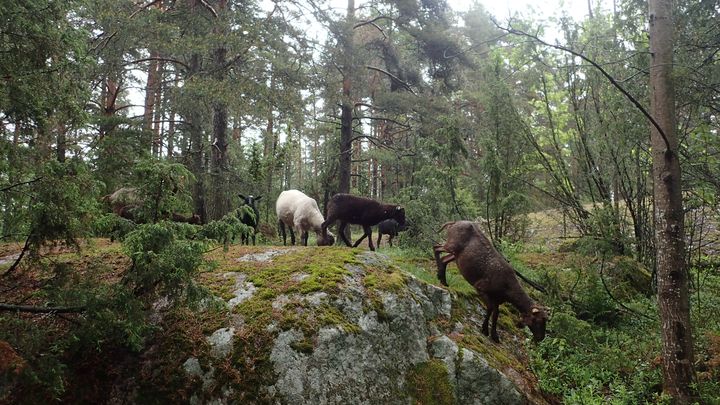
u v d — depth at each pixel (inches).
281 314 186.9
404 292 221.3
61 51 155.1
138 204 177.8
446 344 214.8
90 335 148.9
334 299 198.8
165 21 419.2
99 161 296.8
